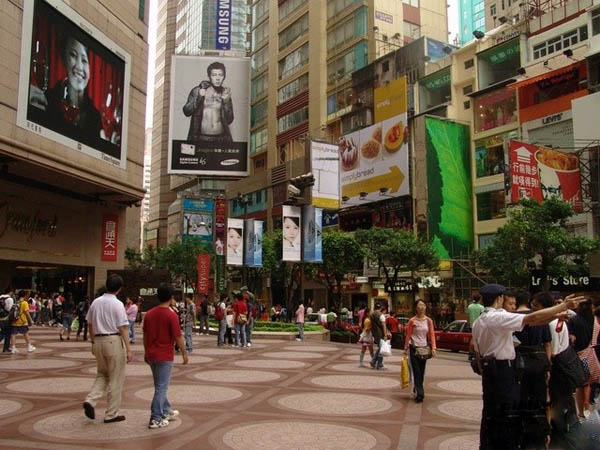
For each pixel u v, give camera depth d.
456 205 35.34
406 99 38.66
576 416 5.38
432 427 7.11
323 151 38.12
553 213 20.84
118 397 7.04
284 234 25.09
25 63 22.38
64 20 24.95
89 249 31.97
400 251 29.97
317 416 7.68
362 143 42.28
